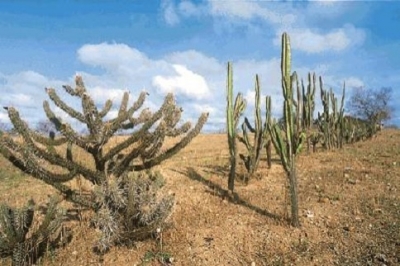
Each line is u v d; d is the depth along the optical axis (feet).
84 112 22.77
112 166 24.27
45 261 20.57
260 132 32.04
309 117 46.52
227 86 28.60
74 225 23.72
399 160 40.11
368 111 116.26
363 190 29.94
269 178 33.27
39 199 28.53
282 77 23.20
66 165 22.21
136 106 25.45
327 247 21.70
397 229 23.31
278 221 24.18
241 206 26.61
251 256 20.88
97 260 20.75
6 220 19.36
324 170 36.29
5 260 20.67
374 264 19.99
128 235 21.34
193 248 21.29
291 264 20.20
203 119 24.36
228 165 38.42
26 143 20.76
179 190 29.27
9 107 20.36
